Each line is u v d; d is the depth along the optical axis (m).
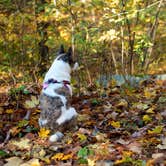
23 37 4.48
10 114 3.03
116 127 2.68
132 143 2.31
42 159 2.20
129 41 4.05
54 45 4.52
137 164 2.04
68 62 2.73
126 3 3.82
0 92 3.52
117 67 4.42
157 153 2.17
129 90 3.58
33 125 2.77
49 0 4.58
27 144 2.42
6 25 4.54
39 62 4.52
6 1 4.63
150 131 2.48
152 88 3.67
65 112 2.55
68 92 2.62
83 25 3.83
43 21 4.59
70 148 2.32
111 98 3.37
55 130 2.56
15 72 4.31
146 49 4.73
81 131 2.53
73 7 4.24
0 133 2.71
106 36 3.57
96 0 4.10
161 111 2.97
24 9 4.77
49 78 2.65
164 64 6.61
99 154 2.17
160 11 4.55
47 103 2.58
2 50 4.59
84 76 4.01
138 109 3.01
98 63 4.04
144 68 4.84
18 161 2.21
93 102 3.24
